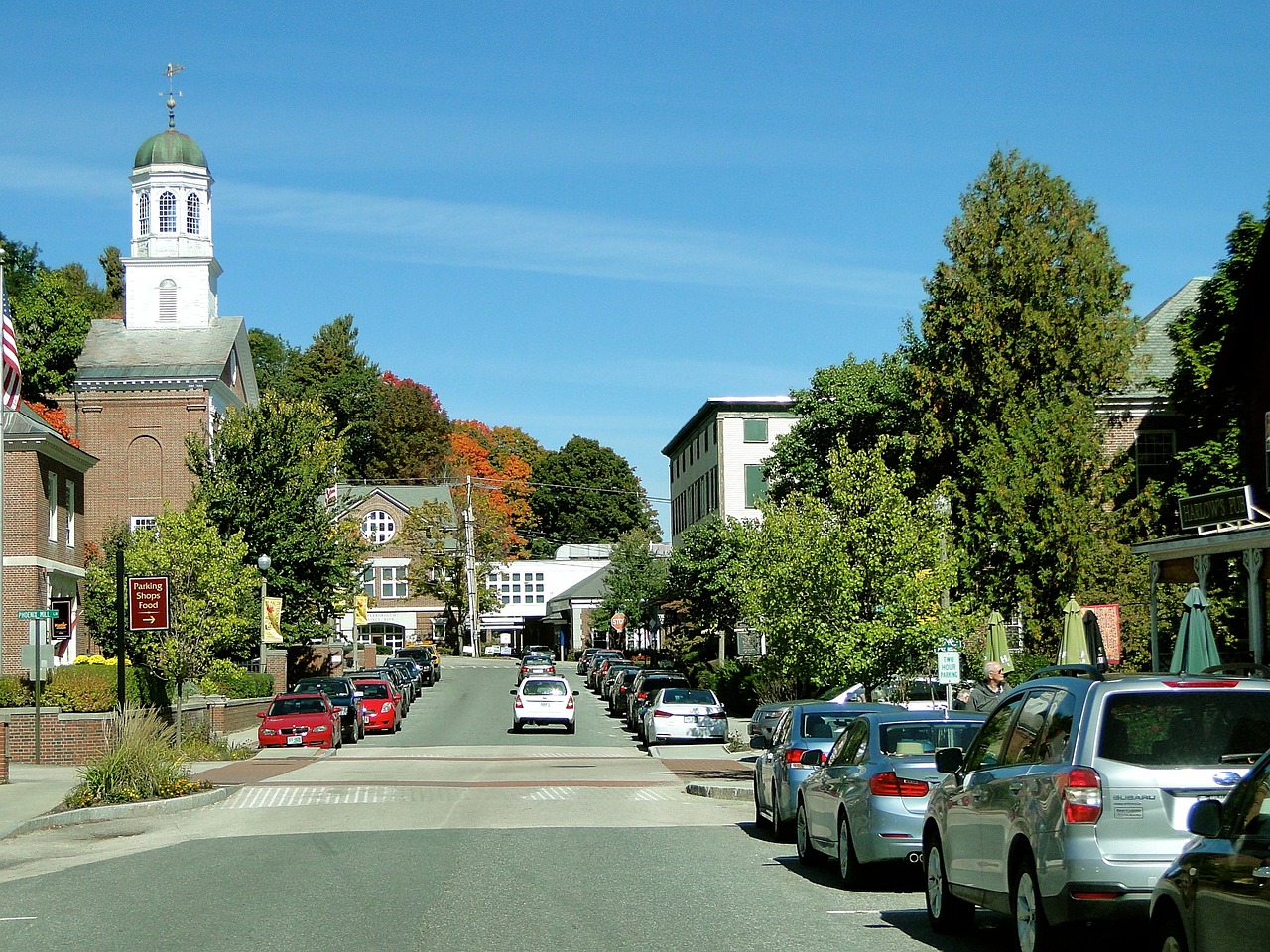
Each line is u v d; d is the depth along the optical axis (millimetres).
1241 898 7273
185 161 68875
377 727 47250
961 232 41469
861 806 13664
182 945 11273
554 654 118000
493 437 140750
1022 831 9734
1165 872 8406
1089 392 40312
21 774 29859
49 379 62969
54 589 47250
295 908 13031
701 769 33625
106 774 23812
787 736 18609
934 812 11836
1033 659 32031
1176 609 33906
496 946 10977
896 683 27234
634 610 87062
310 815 22594
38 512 45344
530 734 47938
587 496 133750
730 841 18672
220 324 68750
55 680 33719
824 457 53625
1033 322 39969
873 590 25859
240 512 55625
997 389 39719
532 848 17844
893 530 25859
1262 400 30844
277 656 57312
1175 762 9094
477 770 33500
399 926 11953
